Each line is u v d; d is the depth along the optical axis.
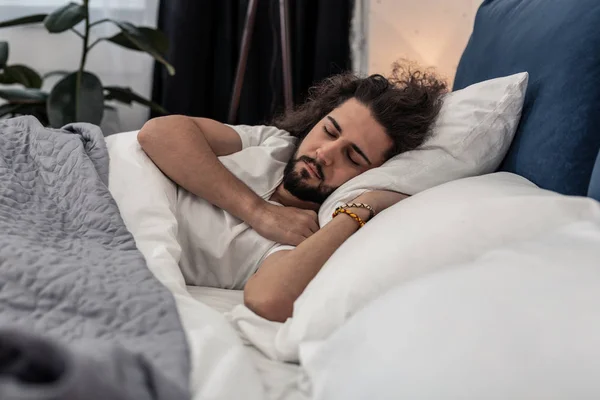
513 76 1.23
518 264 0.63
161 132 1.29
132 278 0.91
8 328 0.46
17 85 2.63
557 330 0.53
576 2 1.17
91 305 0.82
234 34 2.57
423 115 1.31
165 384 0.57
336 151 1.28
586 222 0.72
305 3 2.55
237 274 1.24
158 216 1.16
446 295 0.62
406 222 0.92
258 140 1.46
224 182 1.26
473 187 0.99
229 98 2.60
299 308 0.89
